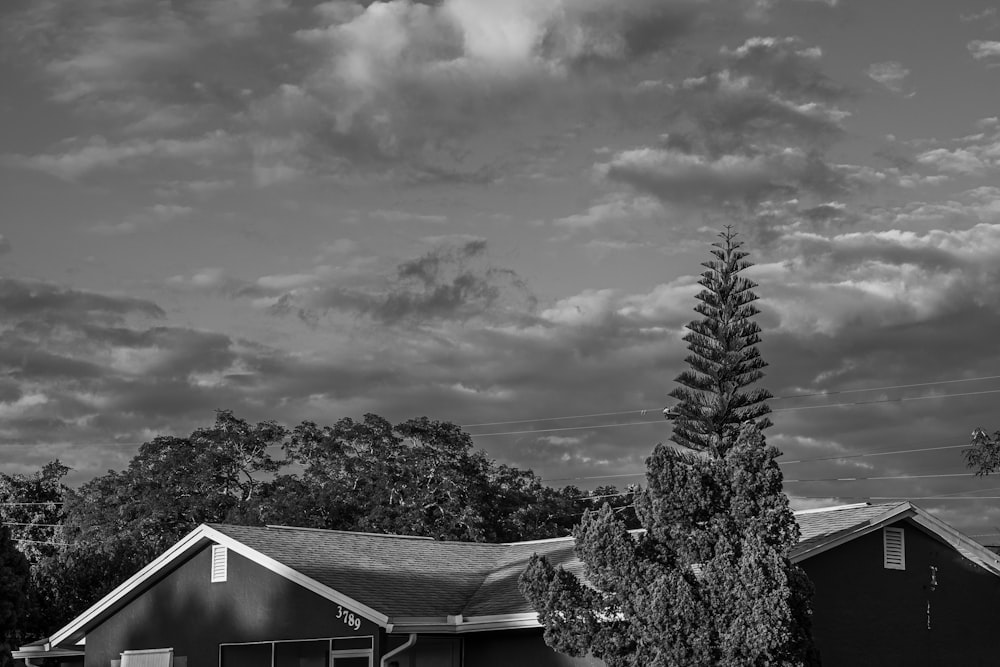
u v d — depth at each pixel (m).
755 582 16.61
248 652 25.78
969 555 24.22
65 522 61.19
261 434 60.97
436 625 23.31
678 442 49.59
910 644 22.95
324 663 24.89
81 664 31.00
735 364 49.12
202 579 26.59
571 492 64.62
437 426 61.03
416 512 57.50
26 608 30.44
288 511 56.47
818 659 17.48
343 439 60.84
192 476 58.91
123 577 37.03
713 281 50.06
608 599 17.92
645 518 17.98
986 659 24.02
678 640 16.66
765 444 17.83
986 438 27.95
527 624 22.66
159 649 26.95
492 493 61.19
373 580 25.38
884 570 23.00
